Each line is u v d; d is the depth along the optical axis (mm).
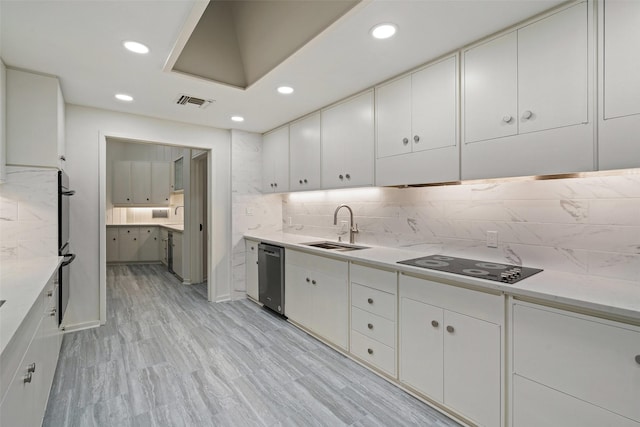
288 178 3535
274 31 2086
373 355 2203
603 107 1361
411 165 2166
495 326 1529
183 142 3543
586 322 1249
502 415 1509
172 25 1677
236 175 3877
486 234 2080
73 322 2916
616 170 1369
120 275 5266
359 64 2094
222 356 2451
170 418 1740
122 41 1833
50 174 2301
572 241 1705
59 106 2373
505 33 1675
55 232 2316
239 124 3625
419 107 2104
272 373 2207
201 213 4750
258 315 3365
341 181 2770
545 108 1532
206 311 3486
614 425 1187
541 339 1375
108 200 6438
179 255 4984
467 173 1847
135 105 2938
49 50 1936
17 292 1438
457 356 1688
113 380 2105
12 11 1541
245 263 3969
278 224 4195
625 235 1536
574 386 1282
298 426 1686
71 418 1725
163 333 2881
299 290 2971
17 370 1108
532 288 1408
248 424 1698
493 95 1726
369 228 2934
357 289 2324
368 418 1745
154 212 6859
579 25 1423
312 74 2250
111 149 6723
